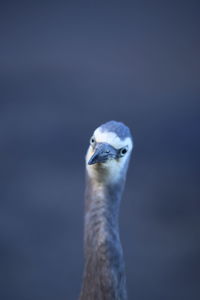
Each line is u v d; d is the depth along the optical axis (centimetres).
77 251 424
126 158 301
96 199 300
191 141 550
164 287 401
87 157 302
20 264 412
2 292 394
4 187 478
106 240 299
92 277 299
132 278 408
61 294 392
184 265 418
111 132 301
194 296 397
